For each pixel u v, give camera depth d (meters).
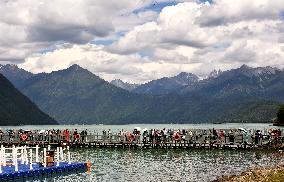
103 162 79.94
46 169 59.31
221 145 99.75
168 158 85.69
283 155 86.56
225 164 75.25
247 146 97.50
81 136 110.44
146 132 106.50
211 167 71.69
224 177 54.62
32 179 57.16
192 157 86.69
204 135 102.75
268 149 96.19
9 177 53.81
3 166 60.34
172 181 58.00
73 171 64.25
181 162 79.06
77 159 84.69
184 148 101.75
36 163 64.75
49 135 112.19
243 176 50.72
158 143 103.81
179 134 103.31
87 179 59.50
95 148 106.75
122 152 97.88
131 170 69.06
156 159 84.19
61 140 110.25
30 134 114.00
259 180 47.12
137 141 106.00
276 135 99.00
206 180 58.19
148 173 65.62
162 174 64.56
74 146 108.50
